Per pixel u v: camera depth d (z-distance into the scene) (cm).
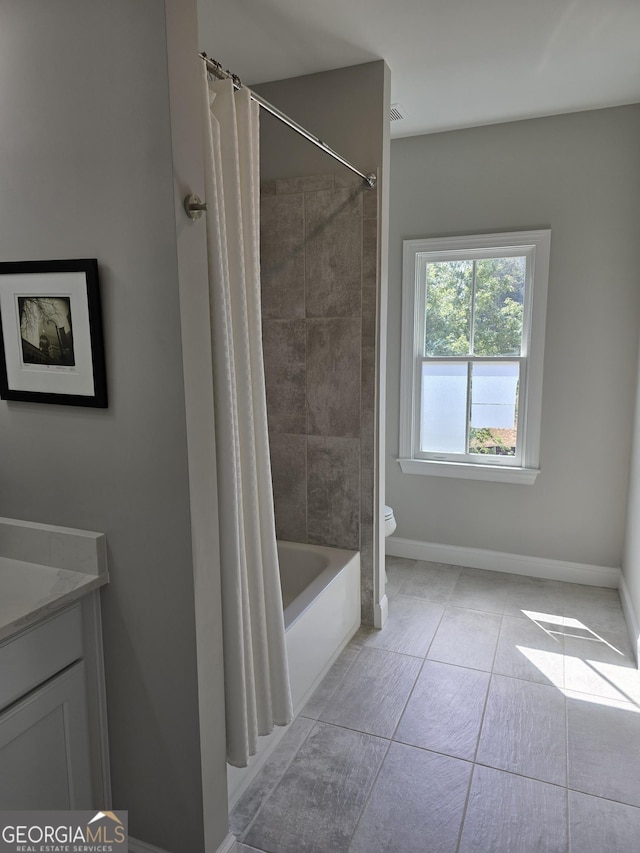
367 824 170
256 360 167
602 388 313
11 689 128
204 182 139
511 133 313
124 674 153
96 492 148
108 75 128
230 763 162
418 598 316
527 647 266
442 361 349
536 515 338
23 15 135
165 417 136
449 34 222
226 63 246
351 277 262
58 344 144
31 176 141
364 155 253
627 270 301
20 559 158
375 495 274
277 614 177
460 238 328
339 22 213
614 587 326
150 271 131
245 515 164
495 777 188
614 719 215
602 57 242
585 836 166
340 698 230
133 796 158
